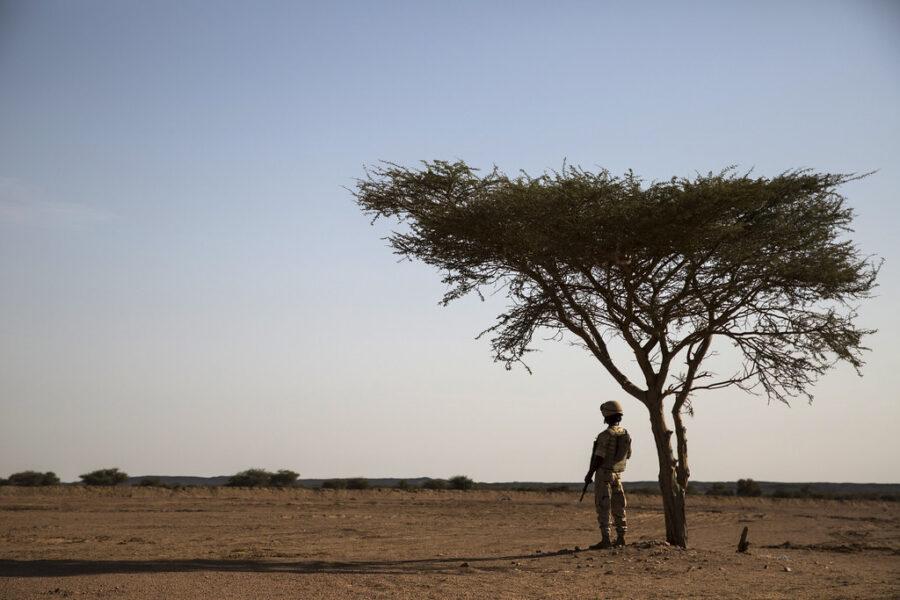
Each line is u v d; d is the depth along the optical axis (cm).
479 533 2750
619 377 1809
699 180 1664
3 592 1152
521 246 1722
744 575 1375
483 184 1766
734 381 1803
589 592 1174
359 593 1161
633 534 2720
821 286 1758
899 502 6544
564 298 1852
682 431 1784
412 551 1989
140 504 4381
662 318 1756
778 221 1717
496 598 1121
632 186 1692
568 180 1686
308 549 2036
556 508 4647
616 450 1736
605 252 1702
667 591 1185
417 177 1767
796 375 1808
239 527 2877
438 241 1800
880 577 1380
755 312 1819
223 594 1141
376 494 6122
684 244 1645
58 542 2177
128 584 1231
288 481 7131
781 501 6206
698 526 3319
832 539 2586
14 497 4959
